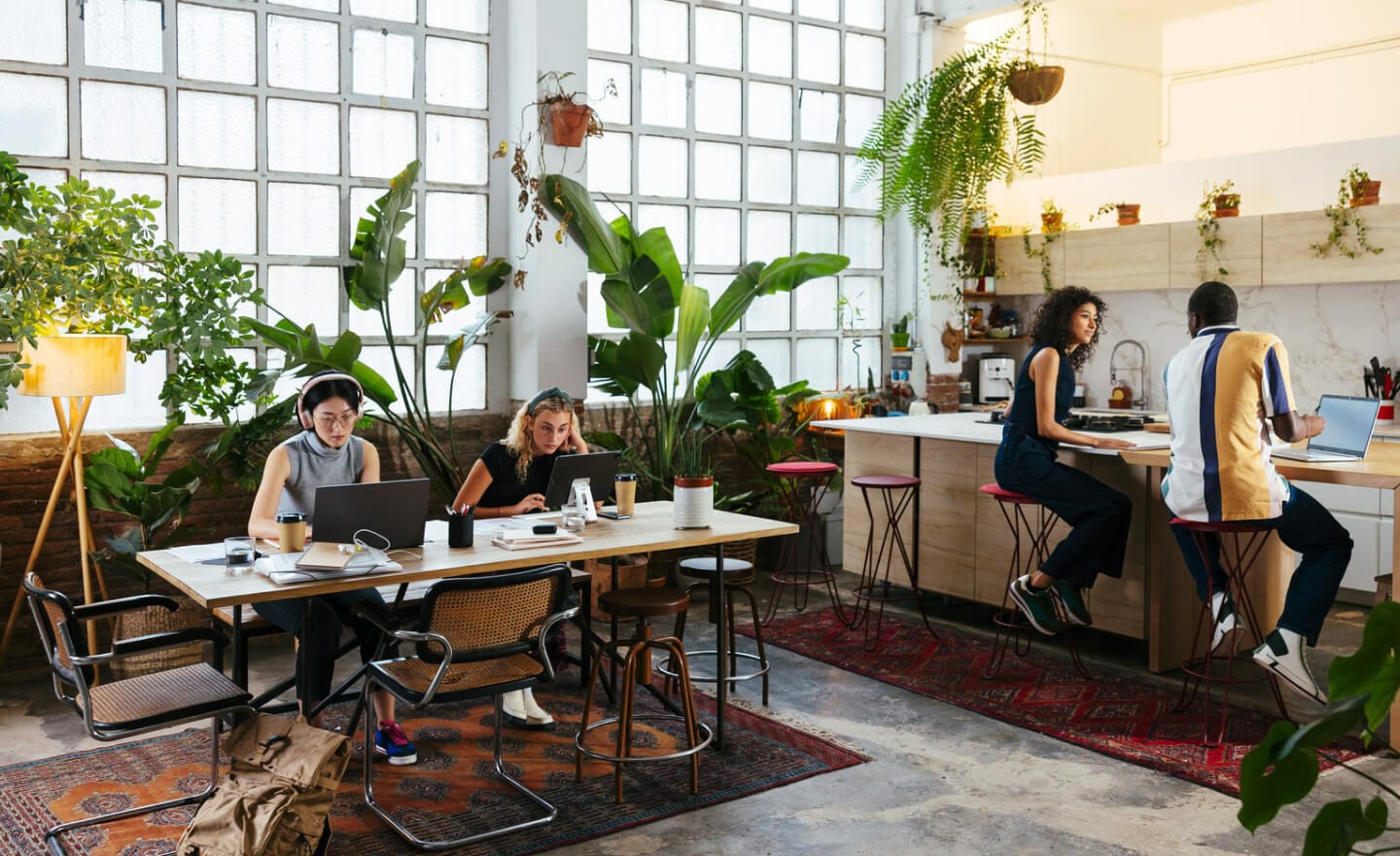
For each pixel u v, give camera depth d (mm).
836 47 7957
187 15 5598
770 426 7516
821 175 7969
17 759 4102
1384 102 8047
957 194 7520
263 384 5352
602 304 6984
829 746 4203
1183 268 7117
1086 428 5793
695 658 5410
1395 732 4039
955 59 7398
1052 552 5449
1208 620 5238
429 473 6070
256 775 3080
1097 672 5145
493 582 3279
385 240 5715
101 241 4809
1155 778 3914
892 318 8344
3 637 5156
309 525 4117
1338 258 6418
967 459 5855
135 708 3174
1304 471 4324
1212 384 4273
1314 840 1487
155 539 5496
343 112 6055
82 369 4699
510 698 4379
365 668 3615
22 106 5242
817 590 6852
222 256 5137
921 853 3338
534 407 4574
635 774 3938
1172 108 9328
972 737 4328
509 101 6535
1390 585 4438
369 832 3475
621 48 6996
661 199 7203
